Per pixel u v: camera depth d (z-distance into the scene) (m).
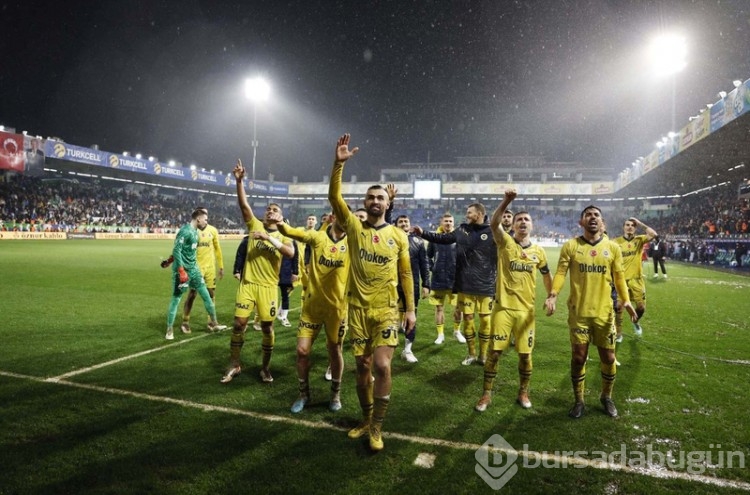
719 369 5.45
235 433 3.53
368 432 3.58
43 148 31.12
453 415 3.98
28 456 3.14
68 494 2.74
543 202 54.91
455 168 62.62
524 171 58.88
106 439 3.39
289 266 7.73
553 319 8.42
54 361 5.21
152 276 12.91
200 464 3.07
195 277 6.77
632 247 7.03
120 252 21.81
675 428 3.79
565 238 46.34
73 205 38.94
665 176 32.66
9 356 5.36
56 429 3.54
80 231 35.69
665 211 46.75
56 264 15.62
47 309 8.07
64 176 43.97
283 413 3.95
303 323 4.09
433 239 5.59
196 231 6.81
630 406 4.26
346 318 4.15
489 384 4.17
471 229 5.61
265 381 4.76
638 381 4.98
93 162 34.69
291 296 11.52
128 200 45.16
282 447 3.33
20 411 3.85
